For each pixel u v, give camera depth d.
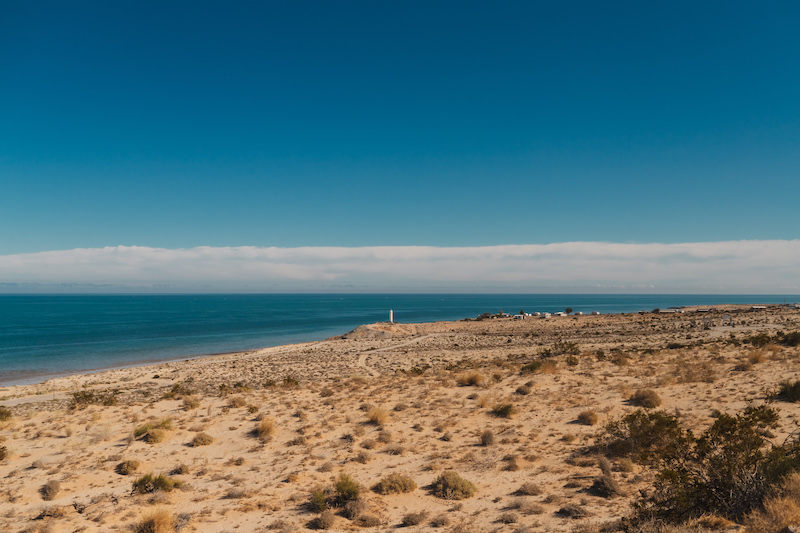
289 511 14.69
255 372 61.34
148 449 22.22
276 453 21.30
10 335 140.75
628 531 10.27
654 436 17.25
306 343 111.62
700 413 22.06
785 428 17.78
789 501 8.84
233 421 26.84
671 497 11.26
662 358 42.41
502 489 15.70
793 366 30.61
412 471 18.28
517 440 21.05
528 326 131.62
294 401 32.38
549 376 36.47
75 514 14.62
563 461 17.94
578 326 121.56
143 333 150.12
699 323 98.00
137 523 13.52
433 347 90.31
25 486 17.27
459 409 27.72
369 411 26.98
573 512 12.62
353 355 80.94
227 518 14.24
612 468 16.39
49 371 76.31
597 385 31.53
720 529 9.14
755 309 147.75
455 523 12.99
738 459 11.15
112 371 69.56
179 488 17.17
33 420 29.73
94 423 27.48
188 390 42.94
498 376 36.72
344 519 13.84
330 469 18.75
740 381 27.72
